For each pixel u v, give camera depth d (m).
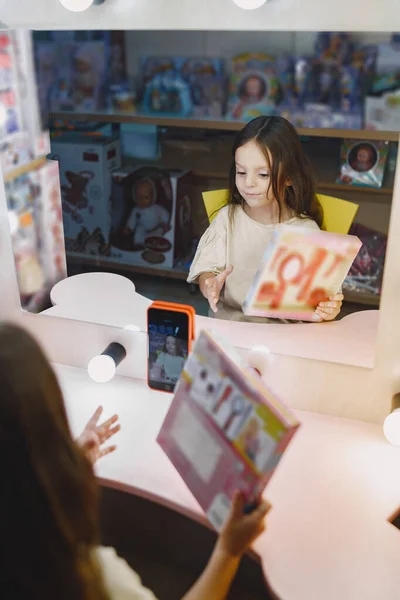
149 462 1.23
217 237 1.25
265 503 1.01
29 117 1.25
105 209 1.30
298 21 1.07
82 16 1.17
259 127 1.13
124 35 1.15
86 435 1.21
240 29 1.10
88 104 1.22
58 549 0.73
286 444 0.97
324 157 1.12
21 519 0.71
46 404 0.72
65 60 1.20
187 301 1.33
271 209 1.19
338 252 1.19
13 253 1.43
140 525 1.52
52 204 1.33
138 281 1.35
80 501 0.76
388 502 1.15
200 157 1.19
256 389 1.01
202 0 1.10
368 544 1.07
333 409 1.36
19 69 1.21
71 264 1.39
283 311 1.29
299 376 1.35
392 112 1.06
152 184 1.24
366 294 1.23
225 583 1.00
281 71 1.10
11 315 1.52
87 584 0.77
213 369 1.10
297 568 1.03
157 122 1.18
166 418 1.20
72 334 1.48
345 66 1.06
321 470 1.22
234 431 1.04
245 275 1.27
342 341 1.29
